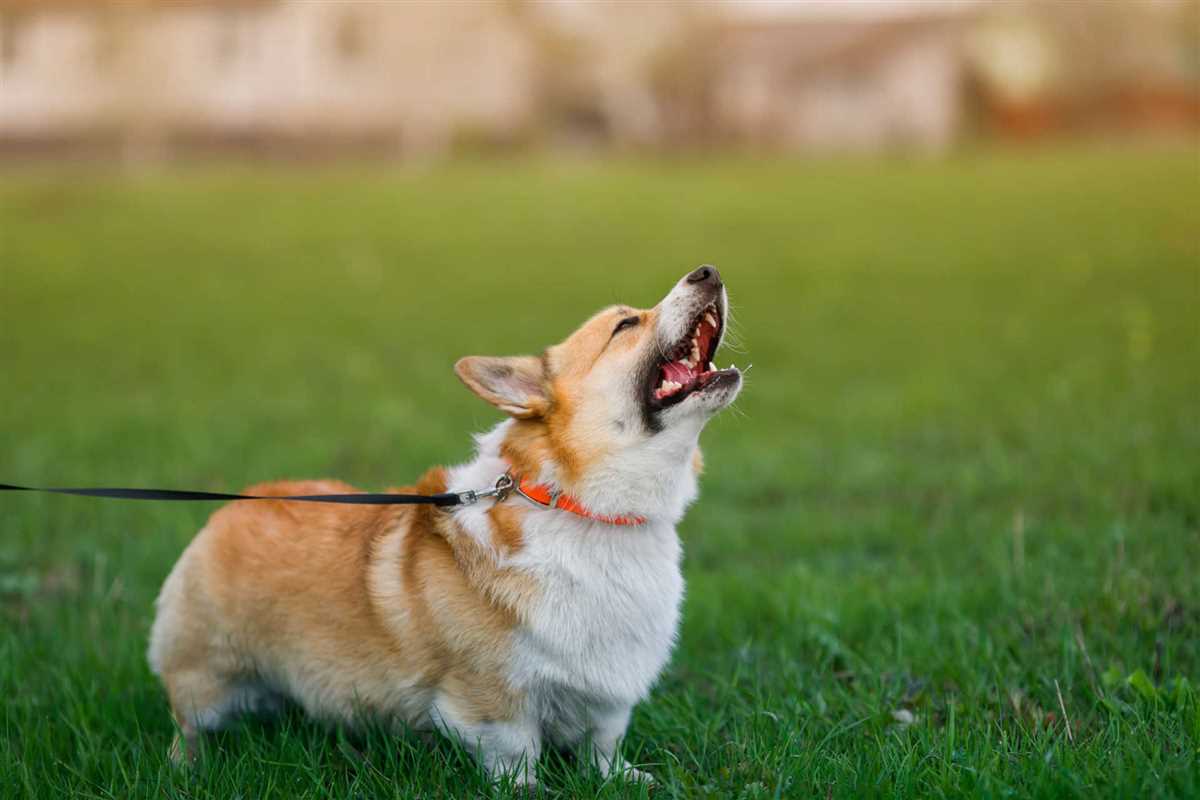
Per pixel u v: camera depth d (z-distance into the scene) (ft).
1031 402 32.14
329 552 12.52
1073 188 95.66
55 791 11.40
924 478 24.57
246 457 28.53
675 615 12.21
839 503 23.67
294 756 11.97
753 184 112.78
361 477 26.63
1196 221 75.31
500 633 11.38
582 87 173.06
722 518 22.61
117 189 114.62
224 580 12.71
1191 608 15.08
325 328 53.52
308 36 165.68
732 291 61.77
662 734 13.00
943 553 19.26
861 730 12.37
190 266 75.51
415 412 33.94
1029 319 49.19
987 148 145.38
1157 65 164.76
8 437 31.22
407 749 11.96
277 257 79.05
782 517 22.38
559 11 169.99
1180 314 47.57
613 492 11.72
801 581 17.58
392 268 74.08
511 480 11.90
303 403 36.01
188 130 166.81
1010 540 18.94
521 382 12.52
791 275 66.80
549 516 11.66
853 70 167.73
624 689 11.66
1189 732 11.51
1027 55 163.63
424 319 55.83
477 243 84.02
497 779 11.42
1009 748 11.45
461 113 165.37
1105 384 33.73
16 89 163.12
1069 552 18.30
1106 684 13.01
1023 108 165.89
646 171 129.49
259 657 12.73
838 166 127.34
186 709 13.00
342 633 12.18
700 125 174.60
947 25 165.37
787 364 42.19
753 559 20.25
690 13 170.19
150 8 162.30
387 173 132.26
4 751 12.28
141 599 18.03
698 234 84.99
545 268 72.95
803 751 11.56
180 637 12.98
